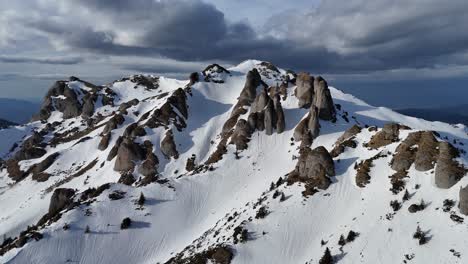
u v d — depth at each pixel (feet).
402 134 362.33
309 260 265.34
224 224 346.54
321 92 531.91
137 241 358.02
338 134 493.77
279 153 497.46
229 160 495.00
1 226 492.95
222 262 278.67
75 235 349.00
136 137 591.78
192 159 563.48
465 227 233.14
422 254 228.43
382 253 241.35
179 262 304.50
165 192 419.54
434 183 279.08
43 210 512.63
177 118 638.53
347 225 283.18
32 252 327.67
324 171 342.85
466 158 287.28
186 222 388.98
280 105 540.93
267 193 369.50
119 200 399.65
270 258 277.85
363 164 339.16
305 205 318.45
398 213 268.00
